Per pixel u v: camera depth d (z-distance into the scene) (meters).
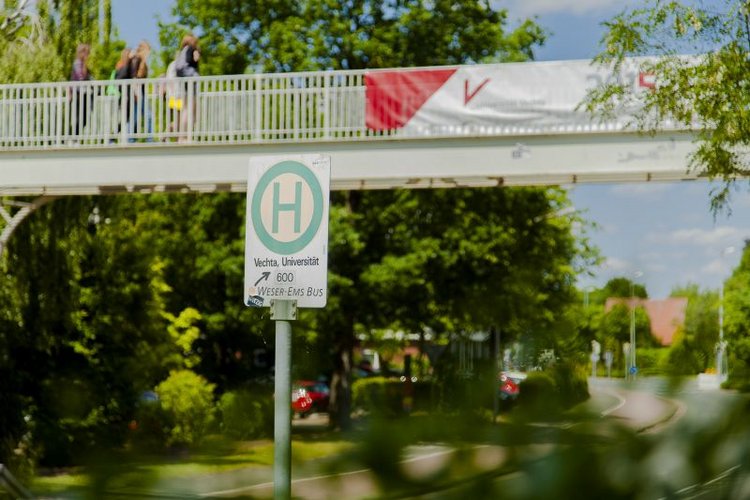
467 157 19.78
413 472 1.84
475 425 1.84
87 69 22.14
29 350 21.58
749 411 1.80
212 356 37.59
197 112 21.00
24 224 22.77
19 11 23.34
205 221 31.55
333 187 20.64
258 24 30.97
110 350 23.11
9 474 2.82
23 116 21.67
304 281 3.33
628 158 18.73
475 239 29.19
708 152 10.63
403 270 28.89
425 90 20.03
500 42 30.77
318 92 20.56
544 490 1.78
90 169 21.31
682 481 1.79
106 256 24.02
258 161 3.45
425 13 29.72
